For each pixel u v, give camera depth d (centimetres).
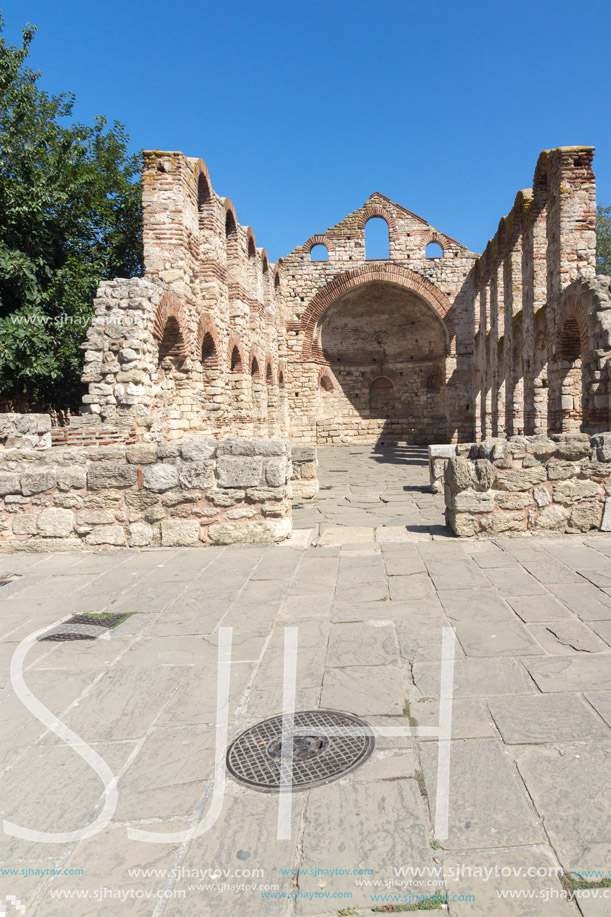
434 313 2922
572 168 1387
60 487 692
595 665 358
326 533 751
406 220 2905
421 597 493
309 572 578
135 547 695
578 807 236
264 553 657
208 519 695
